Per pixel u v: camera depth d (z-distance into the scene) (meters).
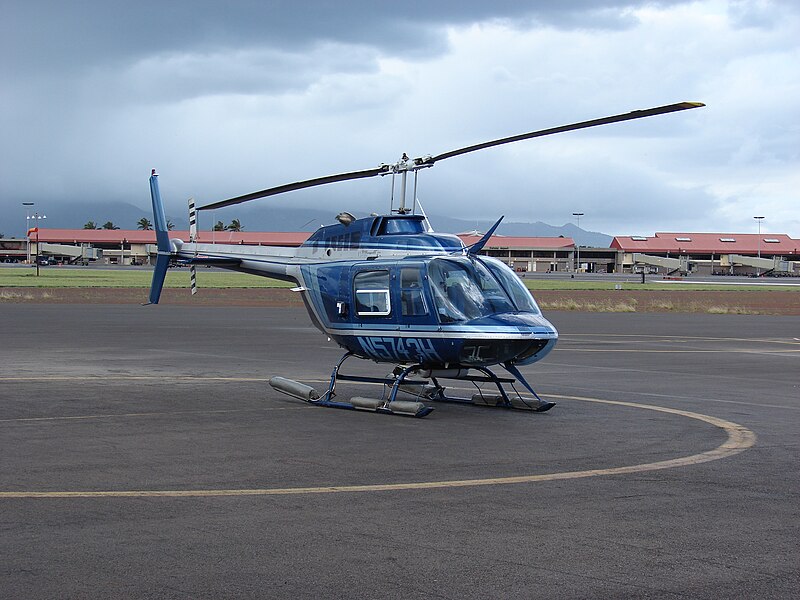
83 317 38.12
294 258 17.20
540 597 5.67
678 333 34.66
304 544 6.76
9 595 5.61
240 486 8.73
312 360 22.41
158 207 20.78
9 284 73.50
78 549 6.57
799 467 9.97
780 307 58.88
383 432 12.23
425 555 6.51
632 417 13.85
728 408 14.98
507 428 12.69
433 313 14.03
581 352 26.06
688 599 5.68
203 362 21.53
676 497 8.44
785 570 6.26
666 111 11.54
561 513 7.78
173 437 11.56
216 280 99.00
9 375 18.33
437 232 15.29
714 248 182.75
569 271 177.88
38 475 9.15
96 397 15.30
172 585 5.82
